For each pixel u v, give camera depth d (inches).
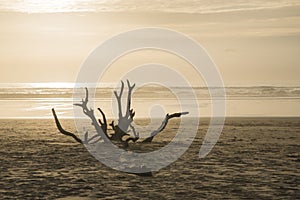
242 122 2144.4
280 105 2829.7
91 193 811.4
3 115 2465.6
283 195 790.5
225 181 912.9
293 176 959.0
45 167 1080.2
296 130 1857.8
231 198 769.6
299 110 2613.2
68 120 2226.9
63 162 1153.4
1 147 1428.4
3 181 915.4
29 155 1266.0
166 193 808.3
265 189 836.0
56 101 3181.6
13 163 1137.4
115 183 900.6
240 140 1576.0
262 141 1544.0
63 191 827.4
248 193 805.2
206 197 775.7
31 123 2137.1
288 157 1215.6
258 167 1072.8
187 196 784.3
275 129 1894.7
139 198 772.0
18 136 1711.4
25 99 3353.8
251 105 2832.2
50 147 1425.9
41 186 869.2
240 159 1193.4
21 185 877.2
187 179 937.5
